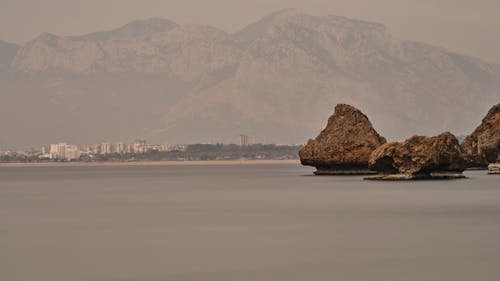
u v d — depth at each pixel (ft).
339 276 239.91
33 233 352.28
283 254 280.31
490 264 256.73
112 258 274.36
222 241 316.40
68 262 266.77
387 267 253.44
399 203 485.56
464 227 355.56
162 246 303.07
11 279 239.71
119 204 531.91
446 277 237.45
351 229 352.28
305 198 554.05
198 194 653.71
